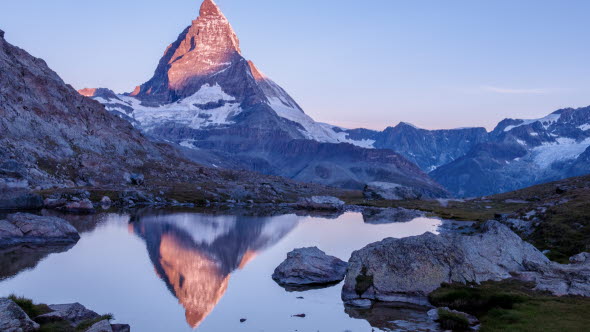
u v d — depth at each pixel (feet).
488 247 179.83
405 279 169.07
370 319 146.92
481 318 134.51
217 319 153.07
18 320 109.70
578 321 117.70
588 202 272.51
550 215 266.77
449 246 175.94
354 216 546.26
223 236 339.57
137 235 322.75
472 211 571.28
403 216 547.08
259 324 148.25
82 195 524.11
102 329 118.93
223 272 223.71
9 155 561.84
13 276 198.29
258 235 351.67
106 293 180.55
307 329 142.31
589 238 209.67
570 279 156.56
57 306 136.87
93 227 352.28
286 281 203.51
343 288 178.50
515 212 338.34
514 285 157.07
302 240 330.54
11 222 276.62
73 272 210.59
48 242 274.16
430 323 140.15
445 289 159.22
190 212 510.17
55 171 618.85
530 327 115.96
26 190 474.49
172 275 212.84
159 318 153.28
